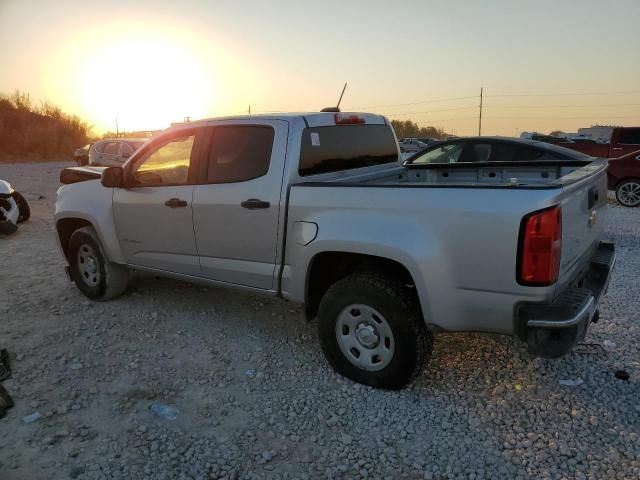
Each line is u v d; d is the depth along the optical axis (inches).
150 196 183.3
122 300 214.1
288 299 155.9
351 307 141.9
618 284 227.6
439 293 125.0
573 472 109.8
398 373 136.4
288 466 114.0
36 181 789.9
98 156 754.2
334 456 117.0
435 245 124.0
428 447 119.2
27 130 1713.8
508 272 116.5
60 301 214.1
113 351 168.9
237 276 166.2
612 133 631.2
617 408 131.4
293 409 135.1
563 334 113.9
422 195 125.8
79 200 209.6
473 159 390.0
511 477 109.2
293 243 149.6
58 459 115.8
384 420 129.5
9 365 158.6
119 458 116.3
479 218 118.0
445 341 169.3
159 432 125.8
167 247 183.9
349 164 176.7
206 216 168.1
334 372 152.6
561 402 134.6
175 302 211.3
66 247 226.2
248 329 185.2
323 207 142.0
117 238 199.6
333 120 168.6
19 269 263.4
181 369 157.1
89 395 142.5
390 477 110.3
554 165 191.0
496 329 122.3
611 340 169.3
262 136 157.1
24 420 130.0
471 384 144.5
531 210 112.5
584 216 133.8
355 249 135.0
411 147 1347.2
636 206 466.9
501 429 124.7
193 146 173.2
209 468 113.3
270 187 152.9
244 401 139.4
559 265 116.1
